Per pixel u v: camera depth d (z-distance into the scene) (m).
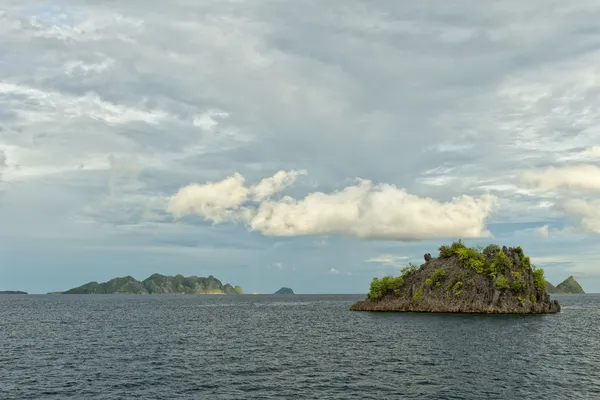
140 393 51.53
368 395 50.75
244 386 54.66
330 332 110.75
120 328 121.62
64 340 95.25
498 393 51.38
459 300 178.12
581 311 196.75
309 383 56.06
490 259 188.50
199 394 51.22
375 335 103.44
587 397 49.72
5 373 61.50
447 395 50.66
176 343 90.56
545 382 56.16
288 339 97.25
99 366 66.12
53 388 53.69
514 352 77.88
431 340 93.69
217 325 131.75
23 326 128.12
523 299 175.00
